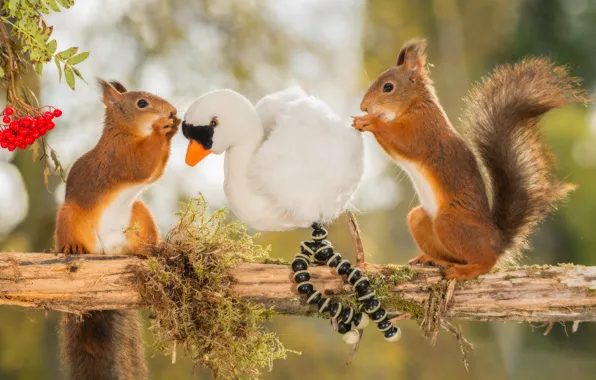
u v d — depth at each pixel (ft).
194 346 9.77
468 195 9.91
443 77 15.10
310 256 9.81
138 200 10.00
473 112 10.11
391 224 14.90
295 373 13.79
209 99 9.76
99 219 9.91
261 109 9.89
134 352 10.03
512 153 10.03
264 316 9.80
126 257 9.78
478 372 15.28
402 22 14.71
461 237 9.85
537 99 10.03
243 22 12.75
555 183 10.03
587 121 21.68
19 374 12.02
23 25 9.69
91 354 9.98
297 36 13.20
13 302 9.78
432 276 9.82
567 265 9.83
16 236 11.84
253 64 12.78
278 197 9.75
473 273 9.81
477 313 9.81
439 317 9.80
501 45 19.06
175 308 9.75
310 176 9.74
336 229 14.30
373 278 9.81
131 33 12.12
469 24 17.47
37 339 12.03
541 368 19.74
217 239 9.81
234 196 9.80
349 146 9.78
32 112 9.77
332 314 9.75
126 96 9.93
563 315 9.80
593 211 20.45
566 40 22.70
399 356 14.17
